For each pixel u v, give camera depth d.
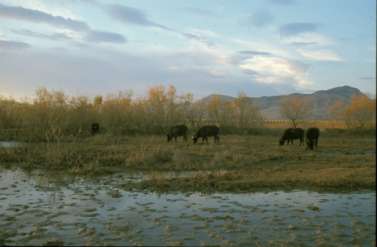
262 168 17.62
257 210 10.24
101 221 9.22
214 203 11.12
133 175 16.28
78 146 24.00
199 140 32.62
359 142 28.16
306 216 9.62
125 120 40.16
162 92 43.44
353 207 10.55
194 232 8.33
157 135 38.28
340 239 7.80
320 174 15.27
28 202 11.23
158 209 10.41
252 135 42.41
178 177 15.16
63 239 7.88
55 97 35.50
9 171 17.14
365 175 14.78
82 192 12.70
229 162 19.02
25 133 30.75
